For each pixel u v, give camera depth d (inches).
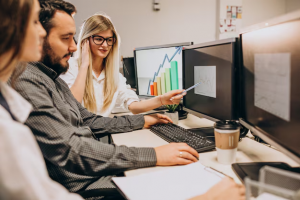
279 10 162.6
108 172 35.3
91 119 54.0
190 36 141.0
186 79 60.6
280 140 29.3
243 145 42.3
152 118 55.7
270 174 20.9
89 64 71.3
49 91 37.9
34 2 20.2
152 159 35.9
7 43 18.3
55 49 40.1
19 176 16.1
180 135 46.7
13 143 16.2
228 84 43.6
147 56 78.8
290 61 26.5
